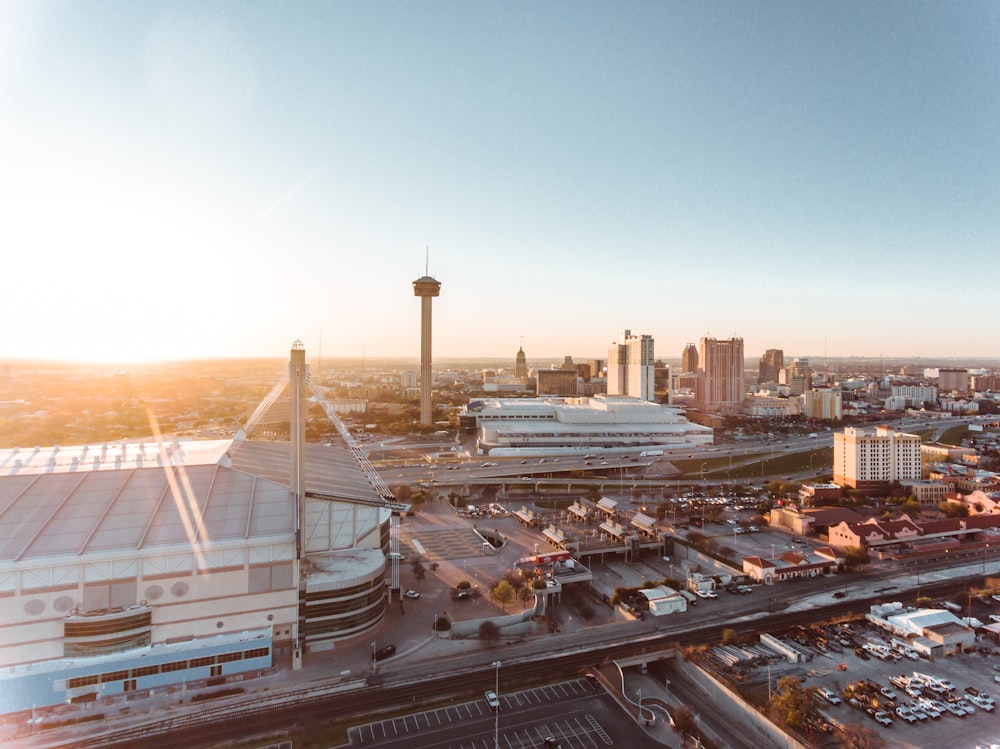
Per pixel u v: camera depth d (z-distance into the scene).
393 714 116.38
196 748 105.38
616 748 108.62
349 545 164.25
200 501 143.50
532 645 145.38
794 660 138.75
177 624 127.69
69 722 111.25
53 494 139.50
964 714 117.88
